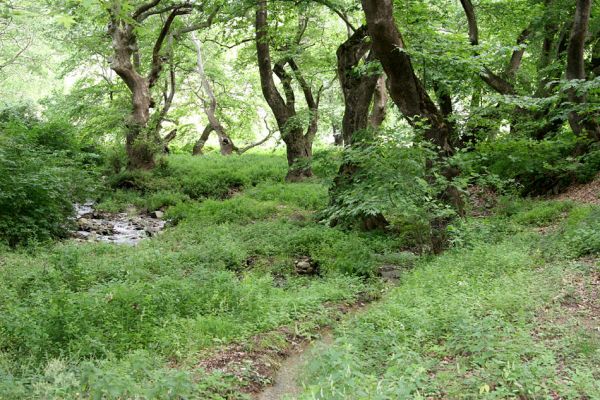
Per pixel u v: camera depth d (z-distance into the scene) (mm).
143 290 8531
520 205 16281
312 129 27109
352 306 9867
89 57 32344
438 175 11523
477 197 18562
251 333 7793
